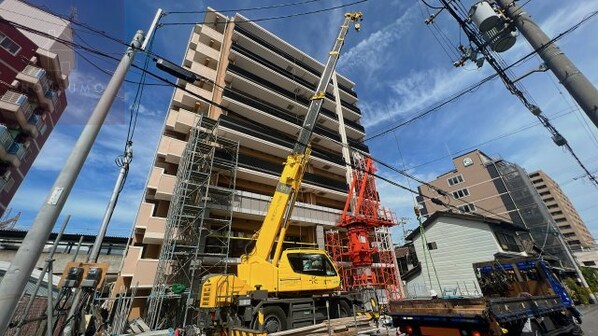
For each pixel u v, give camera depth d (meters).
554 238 33.16
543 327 8.41
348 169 31.78
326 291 11.53
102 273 8.39
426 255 26.28
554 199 69.50
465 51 8.63
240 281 10.07
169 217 16.94
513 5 7.39
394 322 8.65
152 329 13.09
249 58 29.33
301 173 12.27
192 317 13.38
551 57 6.73
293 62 35.25
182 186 16.83
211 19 30.88
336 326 9.28
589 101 6.02
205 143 19.69
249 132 24.39
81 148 4.68
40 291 11.91
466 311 6.90
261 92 28.73
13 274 3.62
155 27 6.69
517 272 11.74
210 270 17.73
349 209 27.86
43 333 7.93
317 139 32.03
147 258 17.81
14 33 20.56
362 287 20.02
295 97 31.53
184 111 22.11
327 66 13.71
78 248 8.66
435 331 7.49
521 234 29.09
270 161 26.75
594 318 14.30
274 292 10.19
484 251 22.98
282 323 9.68
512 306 7.32
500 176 43.38
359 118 40.97
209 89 26.02
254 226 22.03
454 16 8.00
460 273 23.81
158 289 14.30
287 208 11.78
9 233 22.89
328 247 25.39
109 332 12.04
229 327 8.55
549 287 10.70
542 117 9.84
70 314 7.81
